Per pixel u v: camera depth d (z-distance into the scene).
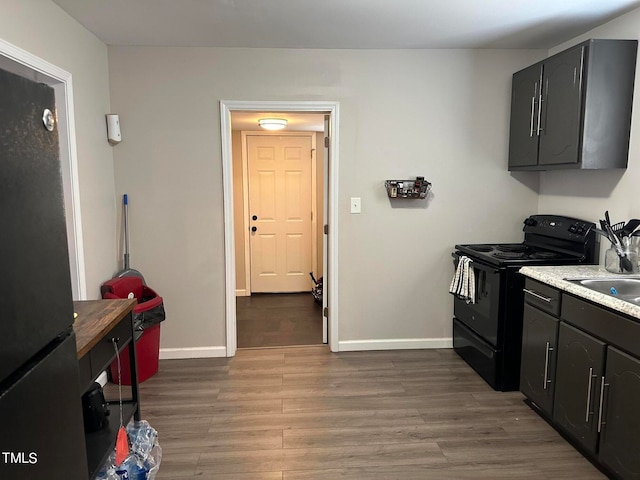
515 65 3.36
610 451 1.95
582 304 2.12
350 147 3.38
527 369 2.63
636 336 1.79
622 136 2.55
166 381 3.06
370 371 3.21
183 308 3.43
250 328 4.20
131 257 3.35
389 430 2.45
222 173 3.32
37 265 0.88
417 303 3.58
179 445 2.32
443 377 3.11
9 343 0.78
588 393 2.08
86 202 2.81
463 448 2.29
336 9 2.50
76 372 1.05
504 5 2.45
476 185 3.48
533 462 2.17
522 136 3.17
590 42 2.47
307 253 5.59
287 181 5.45
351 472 2.10
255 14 2.57
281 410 2.67
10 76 0.79
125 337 2.04
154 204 3.32
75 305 2.02
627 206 2.60
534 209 3.53
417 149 3.41
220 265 3.41
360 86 3.32
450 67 3.34
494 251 3.17
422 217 3.49
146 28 2.79
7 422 0.76
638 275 2.40
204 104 3.26
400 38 3.04
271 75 3.27
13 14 2.04
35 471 0.85
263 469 2.12
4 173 0.77
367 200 3.44
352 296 3.54
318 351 3.59
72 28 2.62
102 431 1.94
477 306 3.14
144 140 3.25
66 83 2.54
